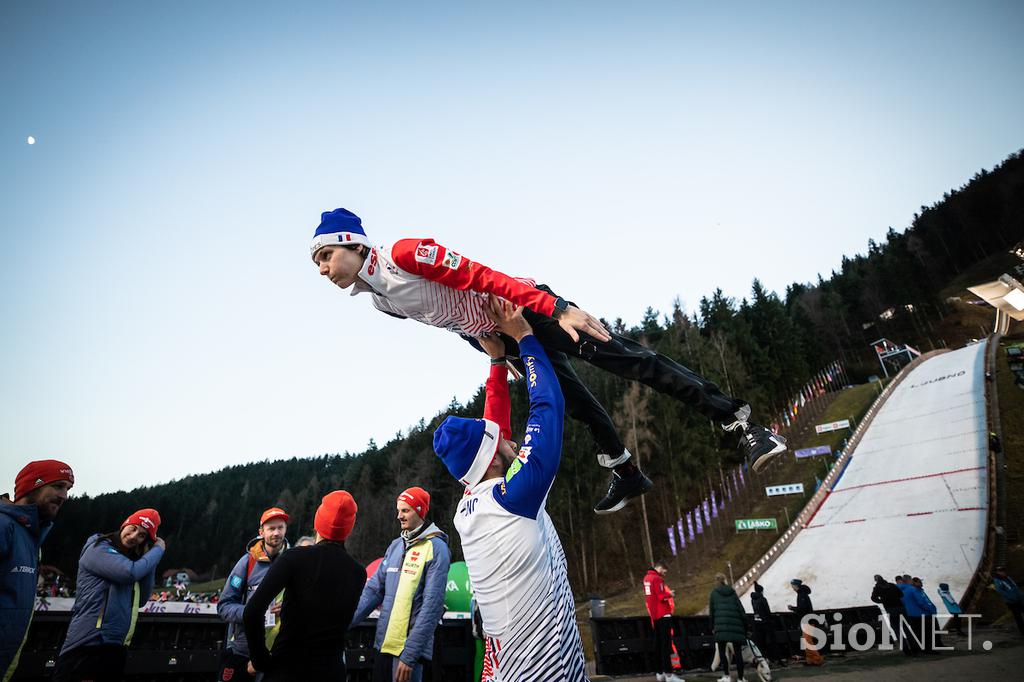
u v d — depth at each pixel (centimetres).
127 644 419
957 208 10981
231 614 443
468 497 194
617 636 1148
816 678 897
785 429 5956
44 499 335
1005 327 6944
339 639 259
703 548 4038
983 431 3575
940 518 2777
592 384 5419
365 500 6138
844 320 9794
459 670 790
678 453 4847
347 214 219
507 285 193
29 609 323
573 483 4869
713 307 9025
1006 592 1394
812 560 2911
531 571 175
